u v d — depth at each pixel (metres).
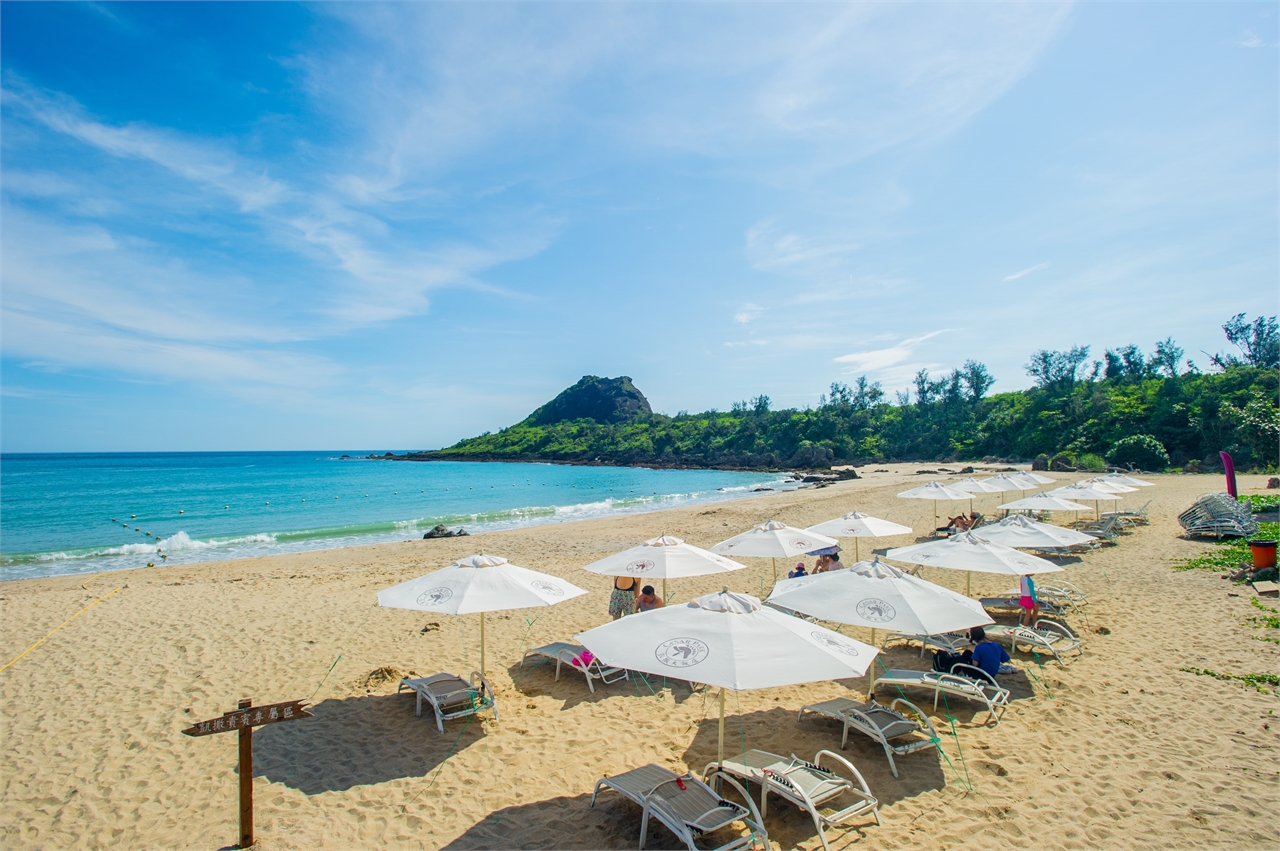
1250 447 35.72
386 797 5.30
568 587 6.79
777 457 82.69
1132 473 41.78
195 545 23.06
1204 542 14.96
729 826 4.79
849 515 11.43
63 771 5.85
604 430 126.50
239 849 4.62
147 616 11.16
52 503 37.75
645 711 6.94
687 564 7.86
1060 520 20.03
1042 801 5.00
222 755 6.11
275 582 14.47
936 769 5.54
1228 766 5.42
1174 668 7.59
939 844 4.50
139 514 32.66
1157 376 64.06
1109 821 4.72
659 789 4.62
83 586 14.92
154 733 6.61
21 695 7.67
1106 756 5.67
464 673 8.23
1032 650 8.45
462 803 5.19
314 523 29.52
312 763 5.90
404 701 7.28
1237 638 8.48
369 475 70.62
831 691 7.45
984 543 8.23
